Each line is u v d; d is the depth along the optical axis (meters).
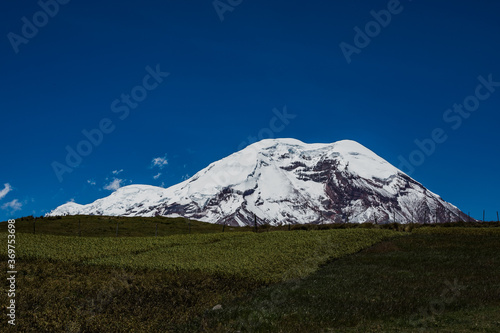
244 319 27.80
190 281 38.47
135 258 49.12
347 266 47.00
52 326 26.42
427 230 72.81
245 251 53.47
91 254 50.59
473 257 49.59
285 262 46.78
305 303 30.94
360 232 68.31
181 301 33.16
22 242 55.41
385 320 26.61
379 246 59.88
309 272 43.72
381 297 32.00
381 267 45.81
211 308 31.50
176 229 92.75
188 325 27.44
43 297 31.83
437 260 48.38
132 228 88.31
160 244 60.56
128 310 30.64
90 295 34.00
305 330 24.77
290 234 67.50
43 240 58.56
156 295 34.50
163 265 44.47
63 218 93.81
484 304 29.44
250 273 41.19
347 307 29.20
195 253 52.47
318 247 55.97
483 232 68.56
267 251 53.03
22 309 29.25
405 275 40.91
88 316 28.36
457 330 23.62
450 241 61.41
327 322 26.30
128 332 25.98
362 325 25.30
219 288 37.31
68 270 42.81
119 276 39.81
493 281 36.97
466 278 38.44
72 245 56.00
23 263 44.66
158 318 28.70
